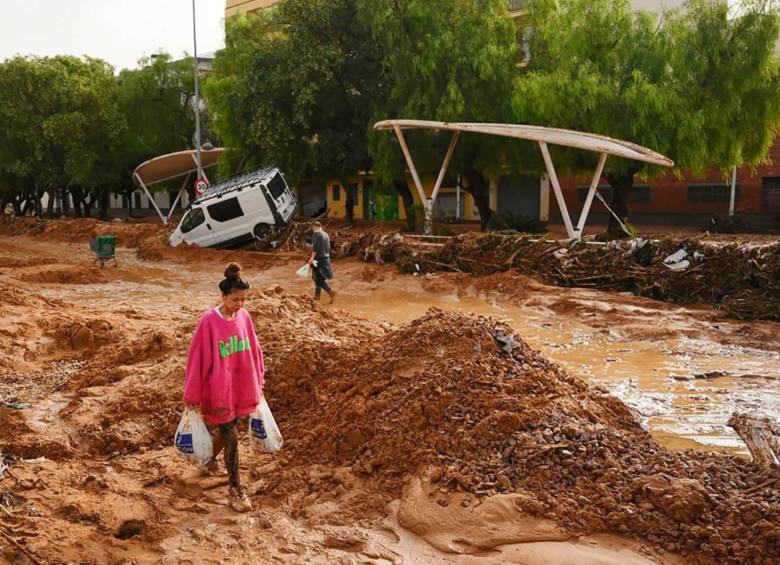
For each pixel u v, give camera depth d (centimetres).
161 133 4800
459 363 639
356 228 3228
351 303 1583
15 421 716
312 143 3150
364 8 2666
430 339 683
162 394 746
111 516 509
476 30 2567
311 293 1727
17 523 494
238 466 559
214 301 1627
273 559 462
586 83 2258
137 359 901
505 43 2612
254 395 541
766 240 2384
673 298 1461
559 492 509
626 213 2525
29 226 3778
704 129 2297
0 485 561
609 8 2345
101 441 664
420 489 523
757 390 842
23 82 4303
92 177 4584
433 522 491
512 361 662
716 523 467
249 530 500
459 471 538
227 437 532
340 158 3017
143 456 633
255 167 3259
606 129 2327
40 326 1123
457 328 686
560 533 474
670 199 3444
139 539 486
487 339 674
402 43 2625
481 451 555
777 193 3172
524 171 2691
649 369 948
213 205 2445
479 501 505
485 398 596
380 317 1396
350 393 664
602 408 639
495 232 1881
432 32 2586
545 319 1348
